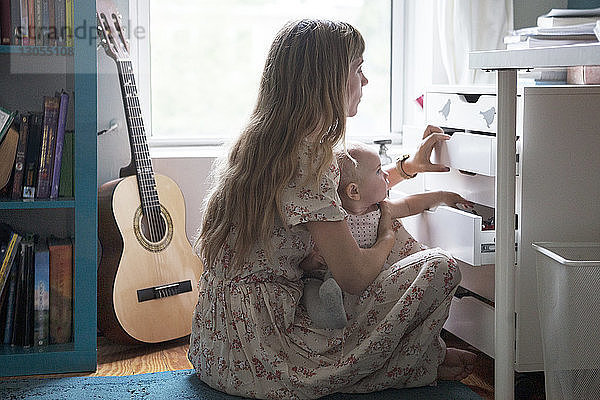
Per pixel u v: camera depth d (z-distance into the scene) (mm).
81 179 2168
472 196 2104
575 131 1856
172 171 2619
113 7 2469
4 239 2230
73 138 2188
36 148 2184
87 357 2182
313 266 1982
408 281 1867
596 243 1794
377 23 2992
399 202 2125
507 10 2658
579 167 1865
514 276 1765
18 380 2094
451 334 2459
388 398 1867
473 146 2008
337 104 1875
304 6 2918
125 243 2340
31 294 2201
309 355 1864
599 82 1938
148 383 2021
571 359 1607
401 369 1896
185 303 2434
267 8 2883
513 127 1729
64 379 2088
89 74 2152
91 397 1927
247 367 1884
